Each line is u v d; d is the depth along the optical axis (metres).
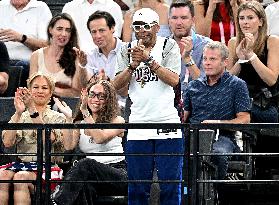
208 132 27.69
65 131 29.39
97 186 28.45
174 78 27.14
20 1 37.97
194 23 36.56
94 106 29.47
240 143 31.02
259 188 30.94
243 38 32.88
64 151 29.50
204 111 31.11
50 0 41.78
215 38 36.34
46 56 34.53
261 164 32.38
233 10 36.03
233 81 30.91
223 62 30.81
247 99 30.78
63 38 34.22
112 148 29.89
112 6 38.06
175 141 26.98
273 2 39.91
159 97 27.33
